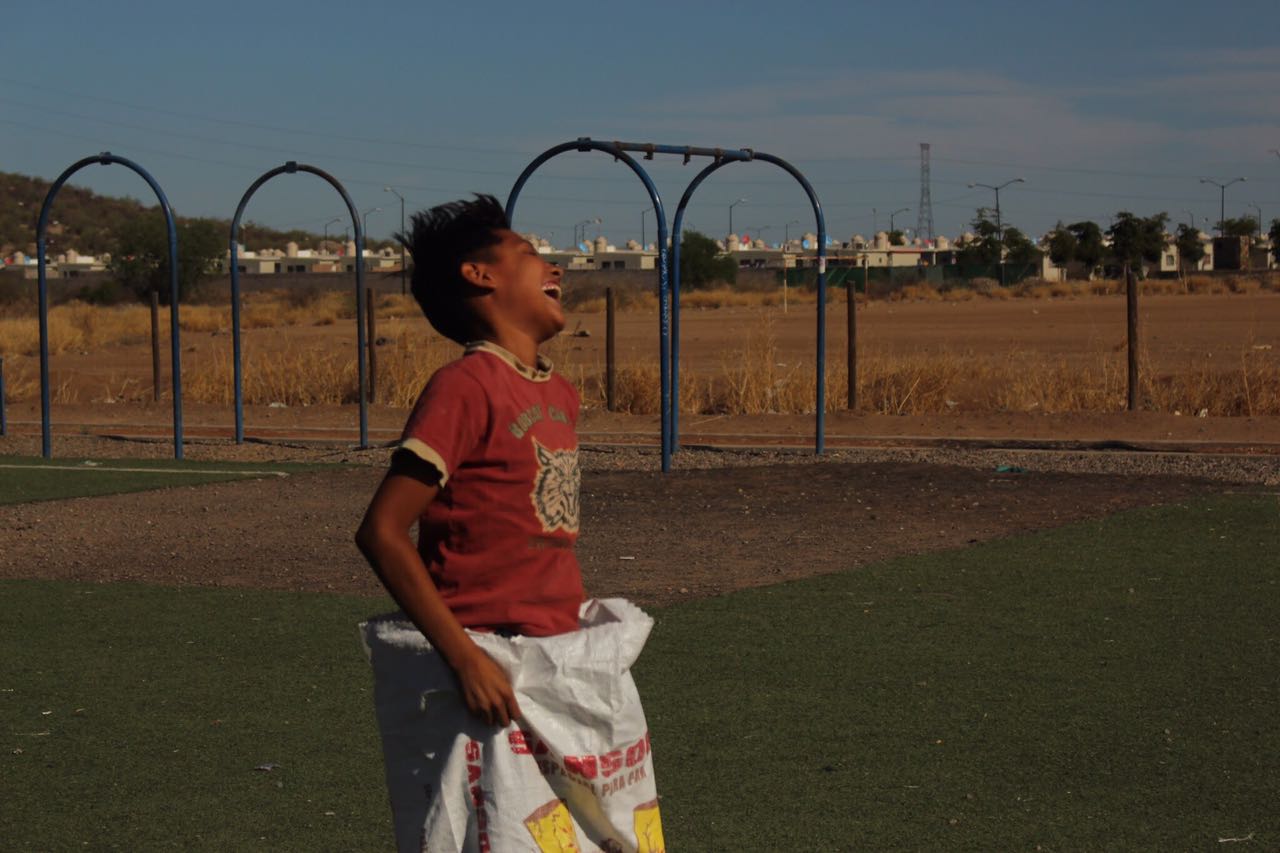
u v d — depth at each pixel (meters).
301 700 6.07
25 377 25.73
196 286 79.50
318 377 21.91
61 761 5.32
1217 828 4.52
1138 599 7.63
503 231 3.03
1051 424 16.81
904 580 8.23
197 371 23.19
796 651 6.70
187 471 13.92
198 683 6.35
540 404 2.93
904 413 18.62
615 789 2.83
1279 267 123.44
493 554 2.87
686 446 15.75
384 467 14.08
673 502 11.48
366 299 21.06
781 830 4.55
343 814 4.77
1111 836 4.47
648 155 13.14
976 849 4.39
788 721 5.65
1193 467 12.91
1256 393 18.12
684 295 73.00
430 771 2.80
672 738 5.47
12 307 59.56
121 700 6.10
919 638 6.91
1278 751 5.22
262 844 4.52
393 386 21.58
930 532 9.81
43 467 14.33
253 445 16.47
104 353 35.31
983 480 12.12
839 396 19.03
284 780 5.09
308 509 11.39
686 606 7.69
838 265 119.12
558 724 2.79
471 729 2.78
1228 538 9.28
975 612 7.41
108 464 14.64
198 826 4.68
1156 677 6.18
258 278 95.38
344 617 7.59
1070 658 6.50
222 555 9.45
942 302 67.94
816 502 11.25
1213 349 27.91
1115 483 11.80
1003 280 101.81
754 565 8.81
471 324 3.01
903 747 5.32
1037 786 4.91
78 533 10.36
